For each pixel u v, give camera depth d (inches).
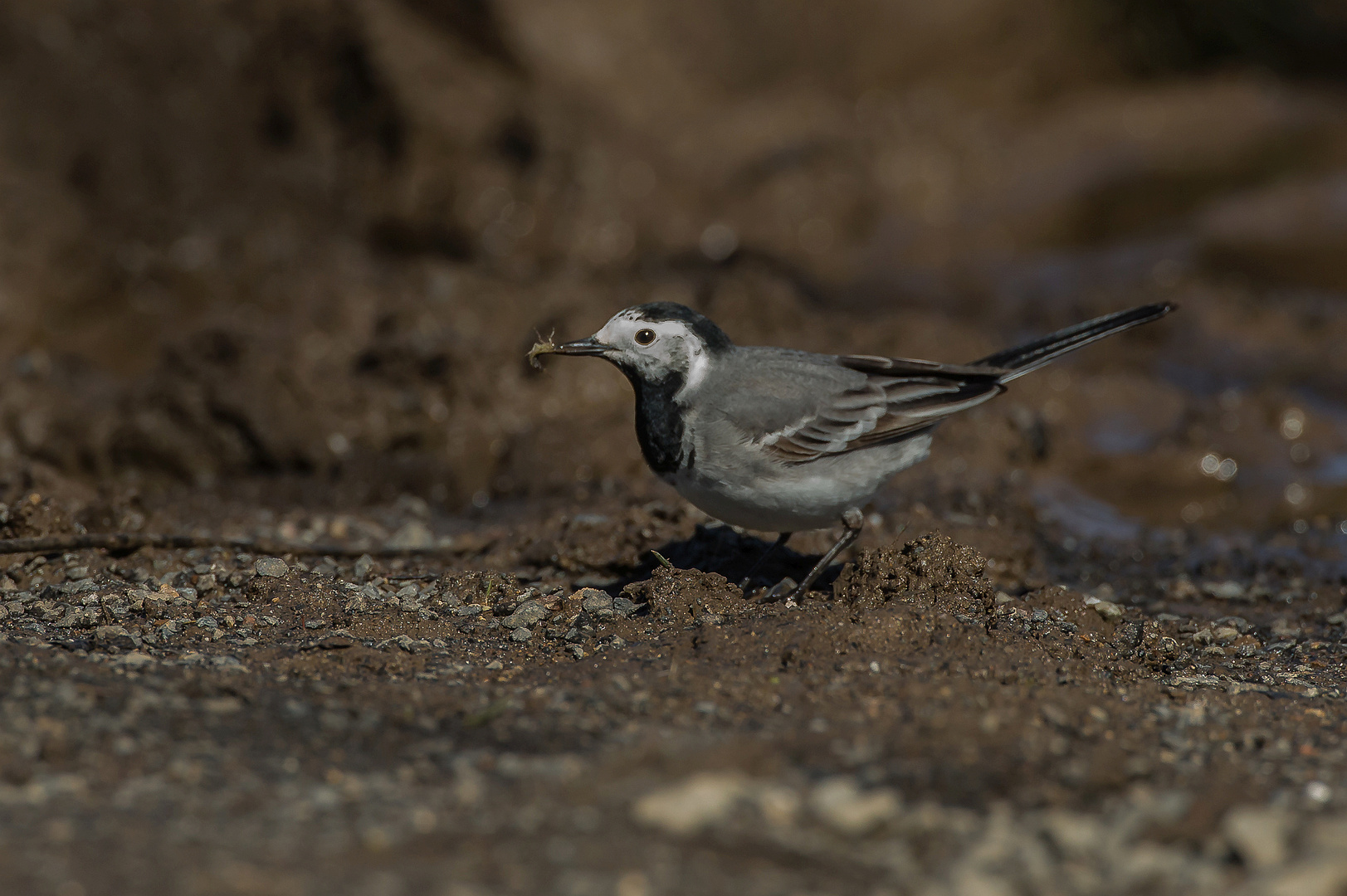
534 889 207.9
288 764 257.3
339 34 957.2
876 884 214.1
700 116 1095.6
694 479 383.2
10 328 738.2
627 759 253.6
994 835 231.9
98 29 976.9
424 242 940.6
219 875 208.8
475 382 601.6
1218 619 431.8
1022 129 1147.9
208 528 487.2
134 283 795.4
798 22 1152.2
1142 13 1221.1
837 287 927.7
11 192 786.8
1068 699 303.4
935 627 339.0
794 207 1026.1
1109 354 743.7
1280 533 543.8
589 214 957.2
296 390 586.6
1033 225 1031.0
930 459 573.9
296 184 956.0
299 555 445.4
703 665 323.3
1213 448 621.9
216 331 607.5
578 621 367.6
